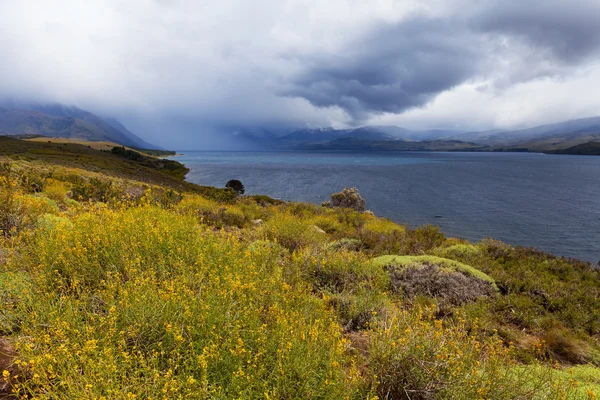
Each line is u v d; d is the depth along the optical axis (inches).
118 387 83.5
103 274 150.3
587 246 1071.0
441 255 371.2
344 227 562.6
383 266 276.2
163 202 436.1
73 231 181.5
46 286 127.9
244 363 104.2
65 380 83.0
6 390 93.6
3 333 118.6
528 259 405.1
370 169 4916.3
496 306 256.5
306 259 240.1
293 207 793.6
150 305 116.5
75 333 103.9
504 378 111.3
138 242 172.2
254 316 120.6
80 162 2261.3
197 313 115.6
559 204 1947.6
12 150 2438.5
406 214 1626.5
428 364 113.8
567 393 117.0
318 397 99.0
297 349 105.1
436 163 6702.8
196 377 95.9
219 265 167.3
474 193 2417.6
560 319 254.4
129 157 4441.4
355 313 181.8
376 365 118.6
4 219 216.2
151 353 104.8
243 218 506.9
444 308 228.2
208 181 3139.8
